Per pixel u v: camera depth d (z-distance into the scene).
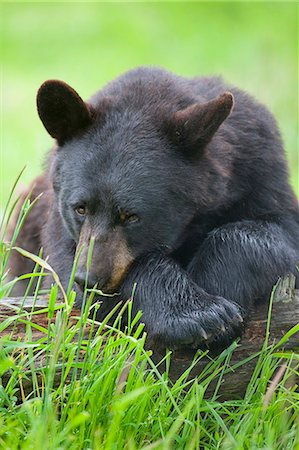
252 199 11.44
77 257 9.30
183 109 11.13
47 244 12.23
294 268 10.93
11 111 29.39
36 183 14.09
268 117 11.98
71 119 10.88
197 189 10.73
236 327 9.95
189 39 36.22
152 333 9.92
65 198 10.76
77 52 35.31
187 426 9.09
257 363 9.65
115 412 8.54
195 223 11.07
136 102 11.07
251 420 9.18
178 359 9.96
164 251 10.75
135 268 10.44
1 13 38.72
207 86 11.98
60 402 9.15
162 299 10.02
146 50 35.44
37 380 9.52
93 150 10.65
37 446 8.14
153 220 10.52
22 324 9.77
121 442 8.80
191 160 10.77
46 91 10.73
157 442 8.43
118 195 10.35
